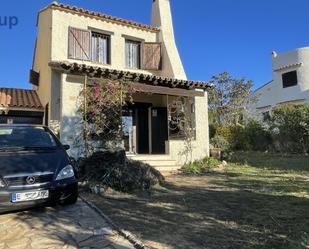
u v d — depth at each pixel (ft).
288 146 63.26
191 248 16.14
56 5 46.73
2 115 45.57
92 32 50.14
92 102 38.17
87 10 49.01
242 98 94.12
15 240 17.12
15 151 22.76
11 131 25.38
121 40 52.37
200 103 49.06
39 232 18.19
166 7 57.52
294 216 21.43
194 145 47.70
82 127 37.76
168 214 22.31
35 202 20.33
